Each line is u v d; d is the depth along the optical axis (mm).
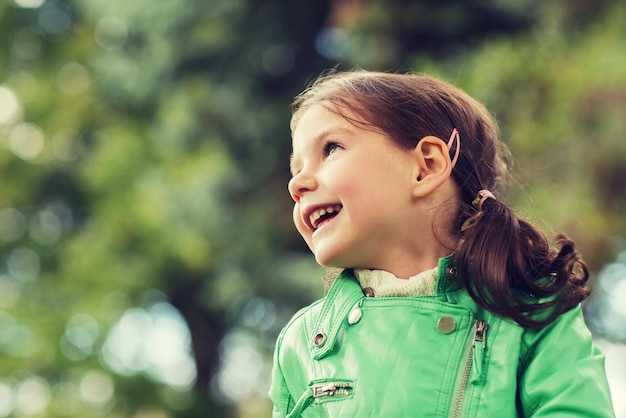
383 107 1930
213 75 11219
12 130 13383
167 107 11359
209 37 10961
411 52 10125
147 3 10969
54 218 13633
